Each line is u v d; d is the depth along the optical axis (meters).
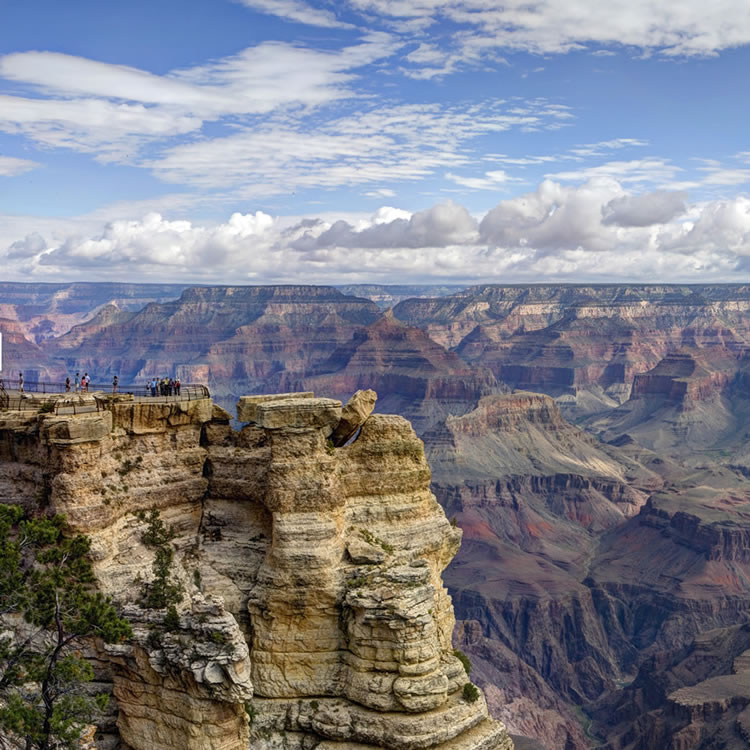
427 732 53.00
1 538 49.31
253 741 53.91
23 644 49.94
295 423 57.19
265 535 60.41
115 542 55.47
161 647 50.50
